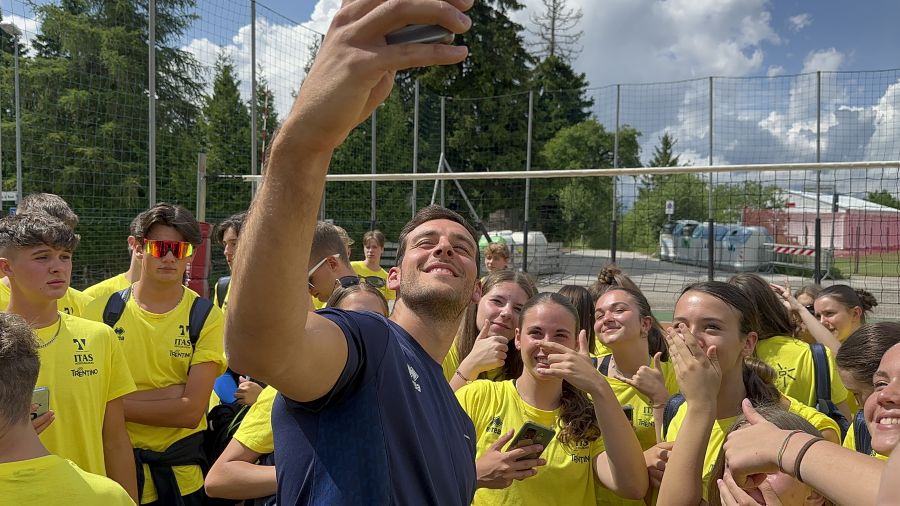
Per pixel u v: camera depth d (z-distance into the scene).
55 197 3.39
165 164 11.14
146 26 10.70
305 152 0.89
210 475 2.39
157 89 10.95
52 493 1.62
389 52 0.81
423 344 1.53
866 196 15.00
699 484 1.96
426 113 21.62
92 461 2.46
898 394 1.63
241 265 0.95
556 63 35.84
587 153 24.16
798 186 17.36
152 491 2.93
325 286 3.19
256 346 0.98
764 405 2.12
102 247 9.70
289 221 0.92
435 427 1.36
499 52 31.08
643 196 18.61
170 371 3.07
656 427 2.71
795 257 15.38
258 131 12.69
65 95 10.18
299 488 1.18
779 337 3.40
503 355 2.78
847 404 3.23
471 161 25.62
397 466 1.19
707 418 2.02
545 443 2.09
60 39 10.24
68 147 10.12
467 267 1.56
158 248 3.08
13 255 2.34
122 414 2.67
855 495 1.27
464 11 0.81
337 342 1.16
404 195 19.94
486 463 2.06
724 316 2.39
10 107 10.55
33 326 2.39
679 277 14.88
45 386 2.35
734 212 17.83
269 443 2.39
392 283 1.70
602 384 2.24
